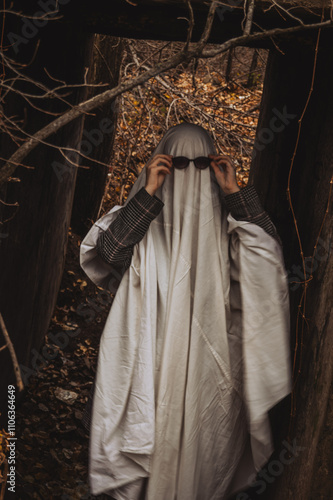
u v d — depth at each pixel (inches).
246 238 108.6
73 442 169.9
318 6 94.1
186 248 110.7
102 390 111.1
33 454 160.9
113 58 253.8
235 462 119.0
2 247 119.7
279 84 149.0
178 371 110.8
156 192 114.0
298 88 134.1
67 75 158.9
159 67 75.1
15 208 128.0
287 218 131.0
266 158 154.8
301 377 109.6
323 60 115.7
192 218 111.1
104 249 108.8
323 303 104.3
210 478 117.0
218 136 270.8
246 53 461.1
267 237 109.0
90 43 190.1
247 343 110.2
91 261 116.6
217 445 116.2
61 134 169.2
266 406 110.7
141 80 74.4
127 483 112.4
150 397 108.8
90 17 114.8
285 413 117.0
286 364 110.0
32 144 71.2
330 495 108.2
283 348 109.7
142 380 109.0
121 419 111.3
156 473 111.8
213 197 112.5
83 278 253.6
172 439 111.6
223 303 112.4
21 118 116.8
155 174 108.3
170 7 104.3
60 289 243.8
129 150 267.4
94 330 232.8
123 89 73.7
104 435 111.0
